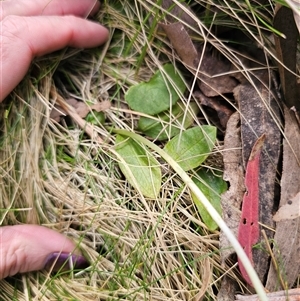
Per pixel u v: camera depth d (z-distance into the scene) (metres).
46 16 0.20
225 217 0.19
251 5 0.20
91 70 0.22
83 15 0.22
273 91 0.20
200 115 0.21
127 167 0.20
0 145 0.20
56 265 0.19
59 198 0.20
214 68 0.21
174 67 0.21
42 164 0.21
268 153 0.19
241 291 0.19
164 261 0.19
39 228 0.19
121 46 0.22
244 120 0.20
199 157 0.20
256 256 0.18
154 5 0.20
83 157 0.21
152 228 0.20
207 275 0.19
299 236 0.18
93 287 0.19
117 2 0.22
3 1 0.21
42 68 0.21
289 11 0.18
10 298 0.19
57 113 0.21
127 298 0.19
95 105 0.21
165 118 0.21
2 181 0.20
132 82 0.22
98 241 0.20
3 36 0.19
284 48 0.19
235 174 0.19
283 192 0.18
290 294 0.17
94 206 0.20
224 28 0.21
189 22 0.21
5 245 0.18
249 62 0.21
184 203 0.20
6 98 0.21
